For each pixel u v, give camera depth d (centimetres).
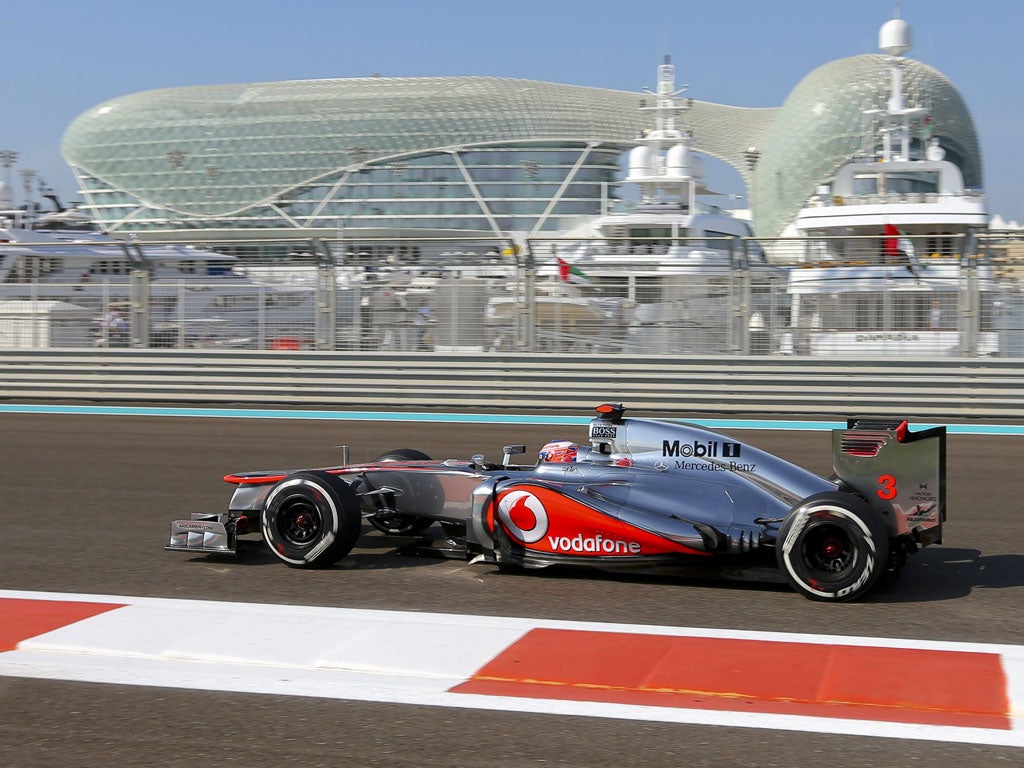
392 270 1712
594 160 8775
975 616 513
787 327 1580
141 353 1725
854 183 2755
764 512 559
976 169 7238
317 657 439
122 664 435
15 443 1241
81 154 9506
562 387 1595
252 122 8969
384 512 629
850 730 361
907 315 1543
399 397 1652
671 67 3812
